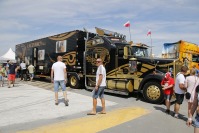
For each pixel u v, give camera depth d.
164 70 10.91
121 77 12.02
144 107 9.51
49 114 7.68
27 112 7.90
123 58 11.97
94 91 7.69
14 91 13.06
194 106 4.18
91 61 13.84
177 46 18.06
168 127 6.59
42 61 19.28
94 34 15.34
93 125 6.46
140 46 12.32
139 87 11.01
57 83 9.17
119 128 6.29
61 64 9.12
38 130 5.87
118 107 9.22
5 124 6.43
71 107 8.81
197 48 19.73
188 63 18.33
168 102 8.40
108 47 12.74
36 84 17.50
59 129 5.99
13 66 15.04
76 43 14.85
